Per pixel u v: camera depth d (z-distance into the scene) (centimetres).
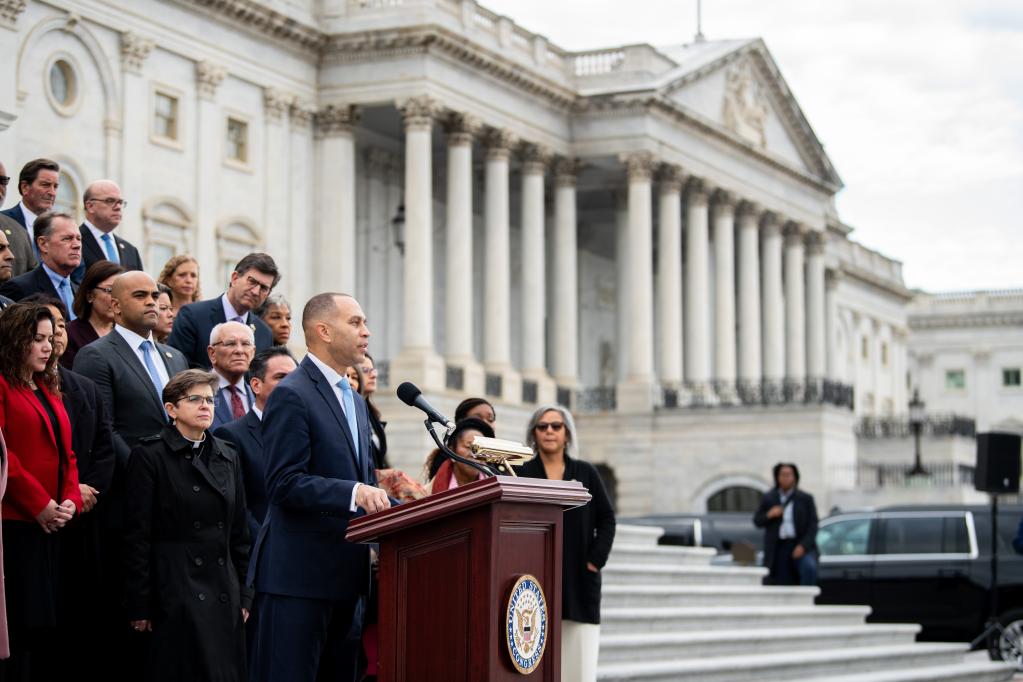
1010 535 3105
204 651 1345
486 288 6016
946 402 12481
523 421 6047
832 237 9294
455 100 5684
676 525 3819
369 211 6050
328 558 1289
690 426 6531
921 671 2441
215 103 5119
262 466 1537
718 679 2155
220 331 1622
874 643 2644
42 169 1873
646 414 6525
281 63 5403
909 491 6544
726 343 7131
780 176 7681
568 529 1727
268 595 1295
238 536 1418
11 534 1301
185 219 4997
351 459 1309
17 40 4334
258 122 5322
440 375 5528
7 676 1309
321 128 5566
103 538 1411
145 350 1531
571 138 6469
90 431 1388
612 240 7756
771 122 7638
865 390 10825
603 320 7744
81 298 1589
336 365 1320
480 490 1069
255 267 1792
